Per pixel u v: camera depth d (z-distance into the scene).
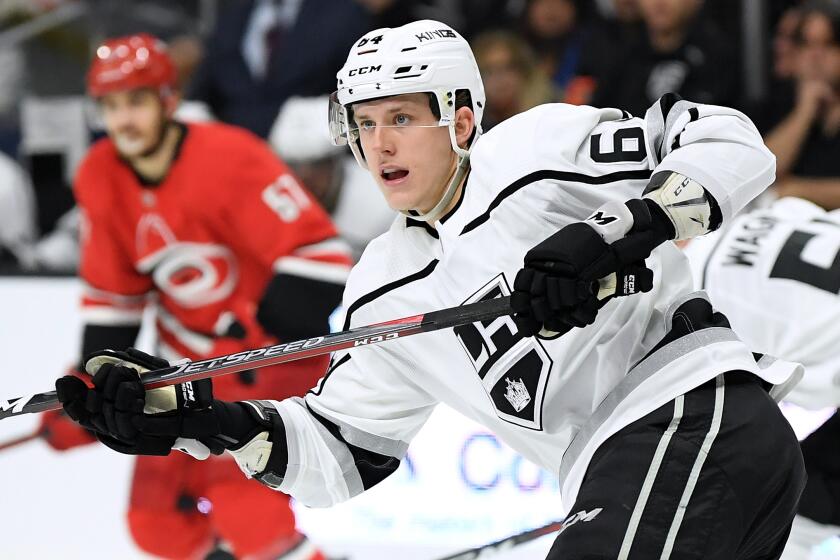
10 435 16.02
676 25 16.70
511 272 7.52
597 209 7.40
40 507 15.79
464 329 7.72
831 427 10.27
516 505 14.63
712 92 16.72
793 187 16.52
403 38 7.64
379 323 7.62
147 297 13.66
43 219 17.98
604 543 6.98
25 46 18.44
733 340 7.54
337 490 8.38
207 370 7.70
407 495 14.88
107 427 7.62
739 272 10.27
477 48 17.31
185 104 18.09
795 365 7.74
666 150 7.44
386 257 8.07
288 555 12.84
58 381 7.57
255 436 8.06
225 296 13.33
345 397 8.39
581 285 6.86
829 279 10.03
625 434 7.33
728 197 7.16
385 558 14.90
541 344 7.48
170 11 19.16
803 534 10.25
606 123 7.62
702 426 7.18
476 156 7.68
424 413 8.62
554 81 18.12
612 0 17.91
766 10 17.06
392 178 7.76
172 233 13.09
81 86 18.59
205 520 13.52
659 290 7.70
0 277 16.30
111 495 15.64
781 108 16.77
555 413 7.69
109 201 13.12
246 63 17.86
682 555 6.98
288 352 7.63
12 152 18.08
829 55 16.33
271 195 13.02
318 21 17.62
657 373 7.41
